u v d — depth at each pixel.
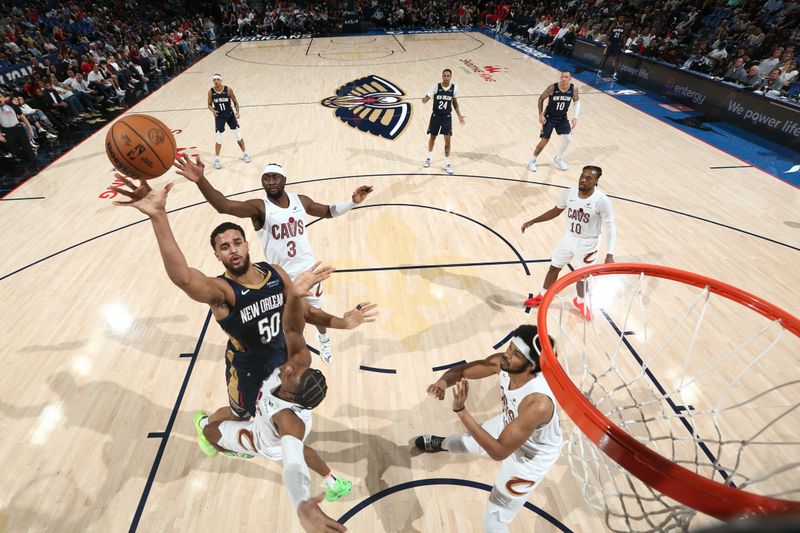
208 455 3.36
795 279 5.19
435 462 3.37
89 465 3.37
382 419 3.70
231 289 2.39
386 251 5.78
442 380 2.75
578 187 4.21
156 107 11.78
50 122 10.20
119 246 6.00
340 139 9.37
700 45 11.99
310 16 22.66
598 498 3.02
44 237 6.21
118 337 4.53
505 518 2.69
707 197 6.95
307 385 2.15
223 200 3.46
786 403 3.72
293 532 2.96
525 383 2.36
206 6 24.28
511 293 5.05
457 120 10.31
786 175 7.57
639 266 2.72
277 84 13.52
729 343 4.34
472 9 24.02
